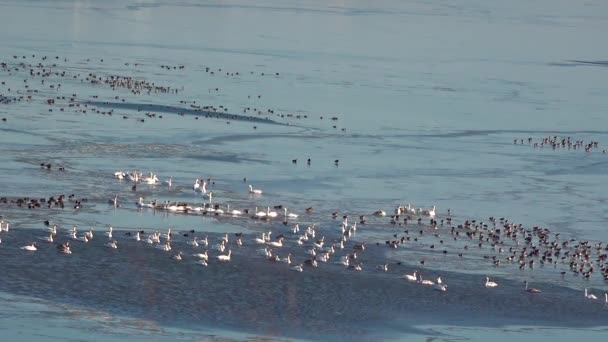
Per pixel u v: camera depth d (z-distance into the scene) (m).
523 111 163.25
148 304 60.41
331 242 77.56
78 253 67.06
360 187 99.19
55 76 149.75
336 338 58.75
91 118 120.38
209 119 128.12
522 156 124.25
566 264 78.31
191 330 57.53
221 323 58.97
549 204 99.25
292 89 164.75
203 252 70.50
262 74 179.12
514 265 76.69
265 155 110.19
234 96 150.50
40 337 54.03
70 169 94.00
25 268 63.34
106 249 68.56
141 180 91.50
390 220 86.62
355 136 128.12
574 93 190.75
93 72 158.75
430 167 112.69
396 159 115.38
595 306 69.00
